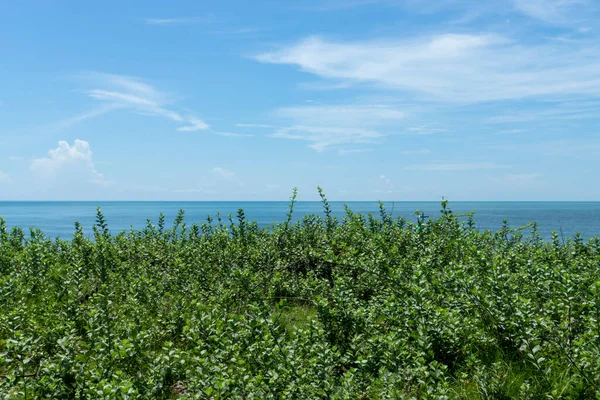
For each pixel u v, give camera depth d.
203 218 138.62
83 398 5.70
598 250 9.67
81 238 15.66
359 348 6.66
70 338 6.72
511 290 6.82
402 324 7.15
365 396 5.87
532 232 14.42
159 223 17.97
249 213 190.00
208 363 5.77
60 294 9.23
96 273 12.11
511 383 5.78
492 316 6.96
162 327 8.81
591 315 6.59
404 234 13.50
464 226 13.54
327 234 14.91
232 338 6.86
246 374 5.68
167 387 6.05
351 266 9.80
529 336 6.08
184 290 10.48
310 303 10.20
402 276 9.27
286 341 7.14
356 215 15.91
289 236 15.17
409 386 5.89
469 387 6.00
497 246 12.76
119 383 5.34
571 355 5.88
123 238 16.70
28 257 12.55
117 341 6.47
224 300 9.54
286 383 5.71
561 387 5.49
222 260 12.63
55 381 5.69
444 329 6.84
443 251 11.62
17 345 5.92
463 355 6.79
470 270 8.98
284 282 10.96
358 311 7.33
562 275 7.38
